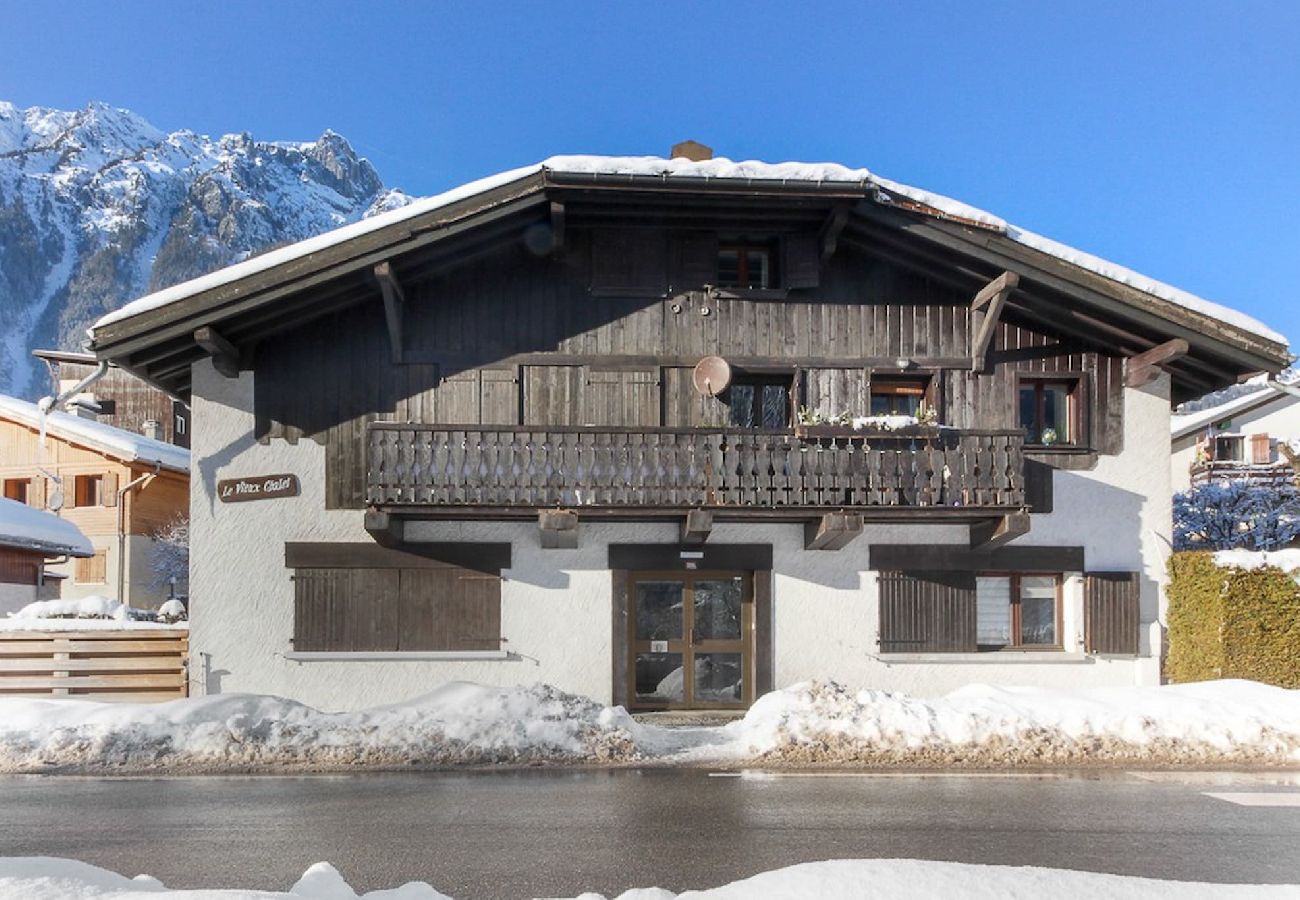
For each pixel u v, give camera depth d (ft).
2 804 24.11
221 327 38.99
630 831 21.43
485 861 19.17
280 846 20.26
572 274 41.96
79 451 100.37
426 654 40.40
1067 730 31.40
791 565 42.01
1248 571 37.96
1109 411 43.29
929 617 42.06
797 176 38.34
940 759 29.81
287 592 40.37
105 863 19.03
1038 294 41.88
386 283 38.52
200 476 40.42
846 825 21.94
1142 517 43.06
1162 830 21.57
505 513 38.91
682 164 38.19
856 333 42.65
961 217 39.40
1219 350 40.52
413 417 40.88
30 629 41.75
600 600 41.24
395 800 24.53
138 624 43.34
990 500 40.04
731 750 31.01
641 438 39.34
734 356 42.01
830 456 39.81
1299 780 27.25
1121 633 42.24
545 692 32.94
